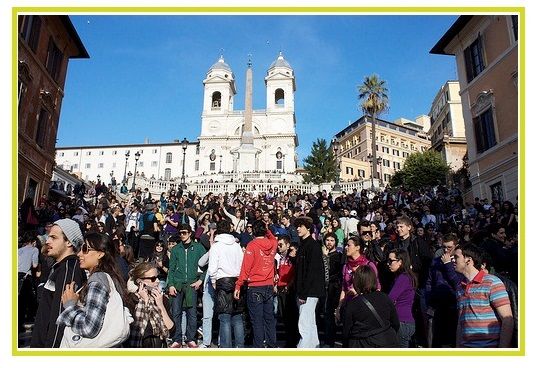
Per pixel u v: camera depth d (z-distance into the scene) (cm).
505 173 1869
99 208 1603
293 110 7900
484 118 2058
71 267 388
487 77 2027
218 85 8012
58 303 371
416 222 1230
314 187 3850
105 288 349
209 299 706
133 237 1373
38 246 884
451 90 5659
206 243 887
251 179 4322
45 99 1995
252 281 610
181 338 712
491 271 482
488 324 414
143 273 441
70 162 8475
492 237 886
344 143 8925
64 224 406
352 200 2108
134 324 415
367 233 862
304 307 584
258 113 7825
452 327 614
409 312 557
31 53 1803
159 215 1329
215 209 1345
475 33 2133
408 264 588
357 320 434
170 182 4034
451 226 1199
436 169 4578
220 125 7800
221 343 608
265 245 624
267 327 614
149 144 8294
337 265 755
